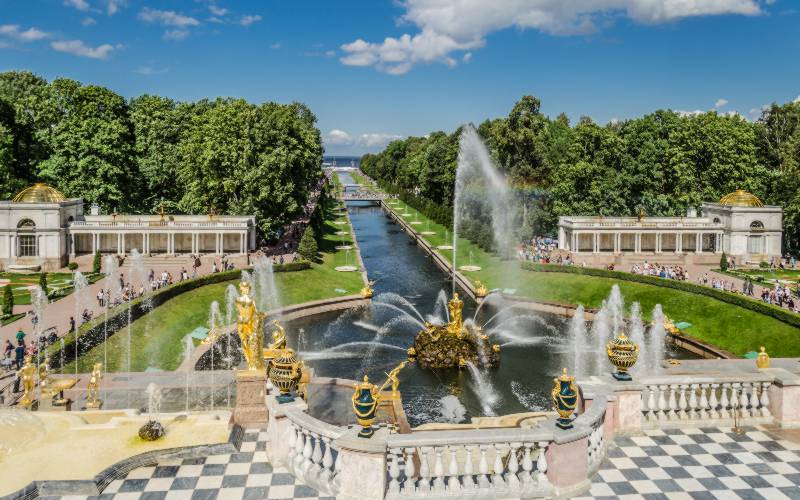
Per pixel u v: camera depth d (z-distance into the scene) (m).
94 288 83.06
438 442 20.22
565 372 21.44
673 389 26.47
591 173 118.06
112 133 109.62
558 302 88.06
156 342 62.88
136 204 119.50
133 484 21.83
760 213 109.94
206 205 111.94
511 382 58.75
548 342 72.00
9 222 96.44
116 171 109.19
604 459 23.50
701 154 120.81
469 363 61.72
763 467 22.94
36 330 61.69
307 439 22.11
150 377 48.31
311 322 80.38
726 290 80.50
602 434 23.47
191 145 109.81
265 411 27.00
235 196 110.69
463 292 99.12
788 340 64.50
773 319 68.31
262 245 118.12
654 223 114.75
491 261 114.69
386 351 68.06
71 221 103.12
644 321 79.00
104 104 111.31
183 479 22.17
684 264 109.62
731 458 23.61
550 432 20.84
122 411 29.64
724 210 112.19
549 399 54.47
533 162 128.75
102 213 110.88
